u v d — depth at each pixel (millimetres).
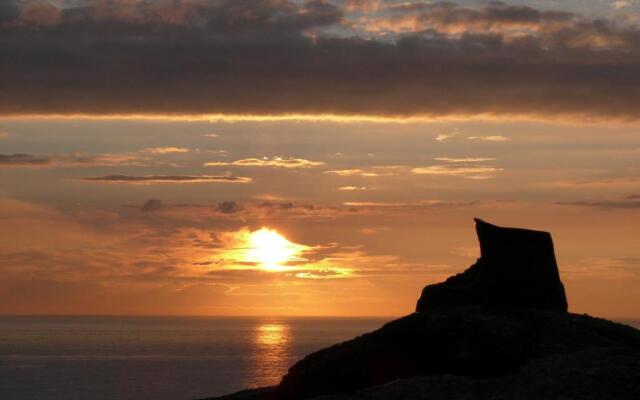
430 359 40031
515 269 44469
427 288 46156
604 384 34344
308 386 42000
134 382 172875
